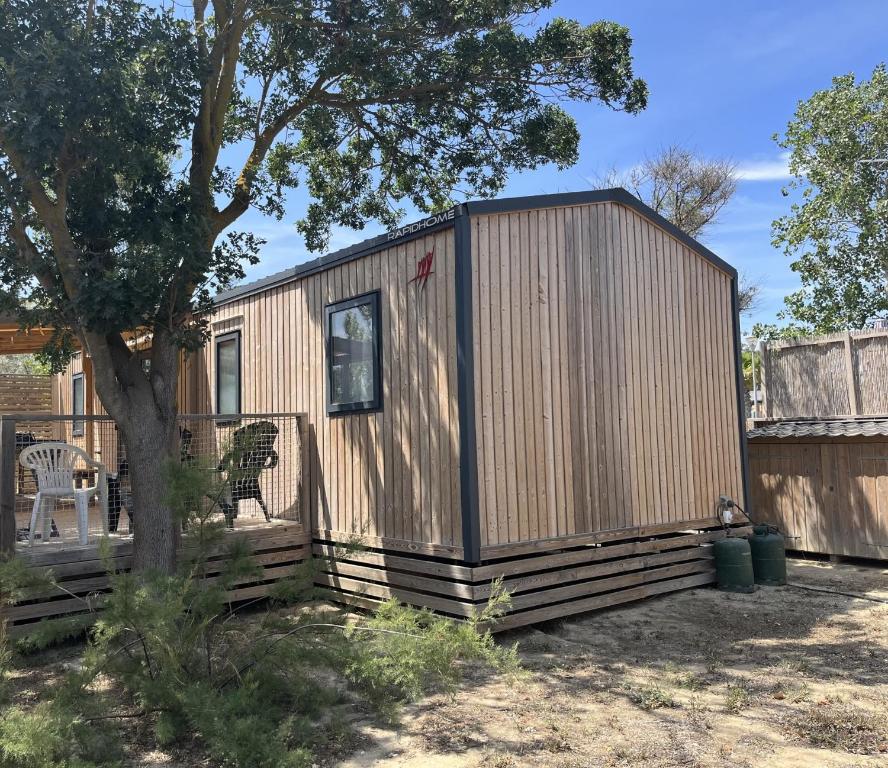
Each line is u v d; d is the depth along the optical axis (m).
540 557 7.02
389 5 8.16
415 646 4.28
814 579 8.99
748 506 9.41
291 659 4.62
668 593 8.33
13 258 6.61
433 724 4.66
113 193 6.71
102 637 4.48
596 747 4.25
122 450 8.27
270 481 9.20
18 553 6.66
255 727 3.95
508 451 6.90
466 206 6.81
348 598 7.87
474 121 9.91
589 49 9.21
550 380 7.33
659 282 8.66
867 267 17.56
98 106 5.84
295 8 7.73
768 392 12.59
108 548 4.68
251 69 8.90
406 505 7.32
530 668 5.78
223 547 5.42
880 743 4.23
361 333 8.10
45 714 3.92
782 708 4.81
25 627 6.33
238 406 10.39
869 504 9.64
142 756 4.31
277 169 10.76
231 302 10.60
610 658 6.04
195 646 4.76
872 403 11.05
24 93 5.45
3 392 16.92
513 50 8.77
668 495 8.38
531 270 7.32
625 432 7.98
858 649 6.11
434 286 7.12
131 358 6.68
